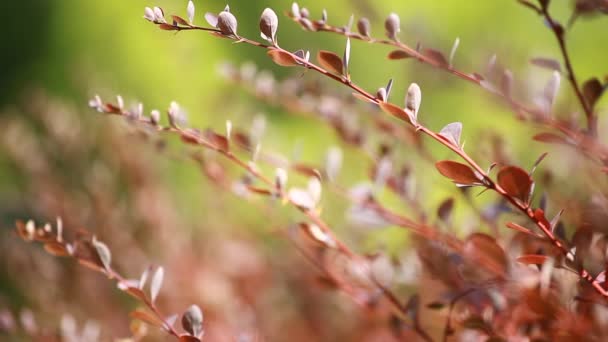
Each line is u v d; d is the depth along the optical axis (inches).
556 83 28.2
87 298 48.0
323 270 31.7
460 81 37.0
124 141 52.2
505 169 25.0
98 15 107.7
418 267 31.5
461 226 33.2
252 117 48.3
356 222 31.5
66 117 57.6
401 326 30.2
